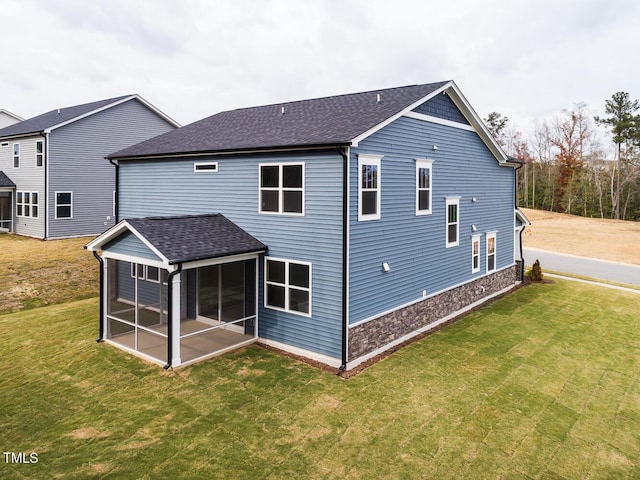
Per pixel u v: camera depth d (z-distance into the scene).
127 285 14.80
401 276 12.46
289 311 11.38
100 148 26.66
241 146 11.83
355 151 10.38
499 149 17.41
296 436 7.61
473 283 16.72
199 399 8.83
